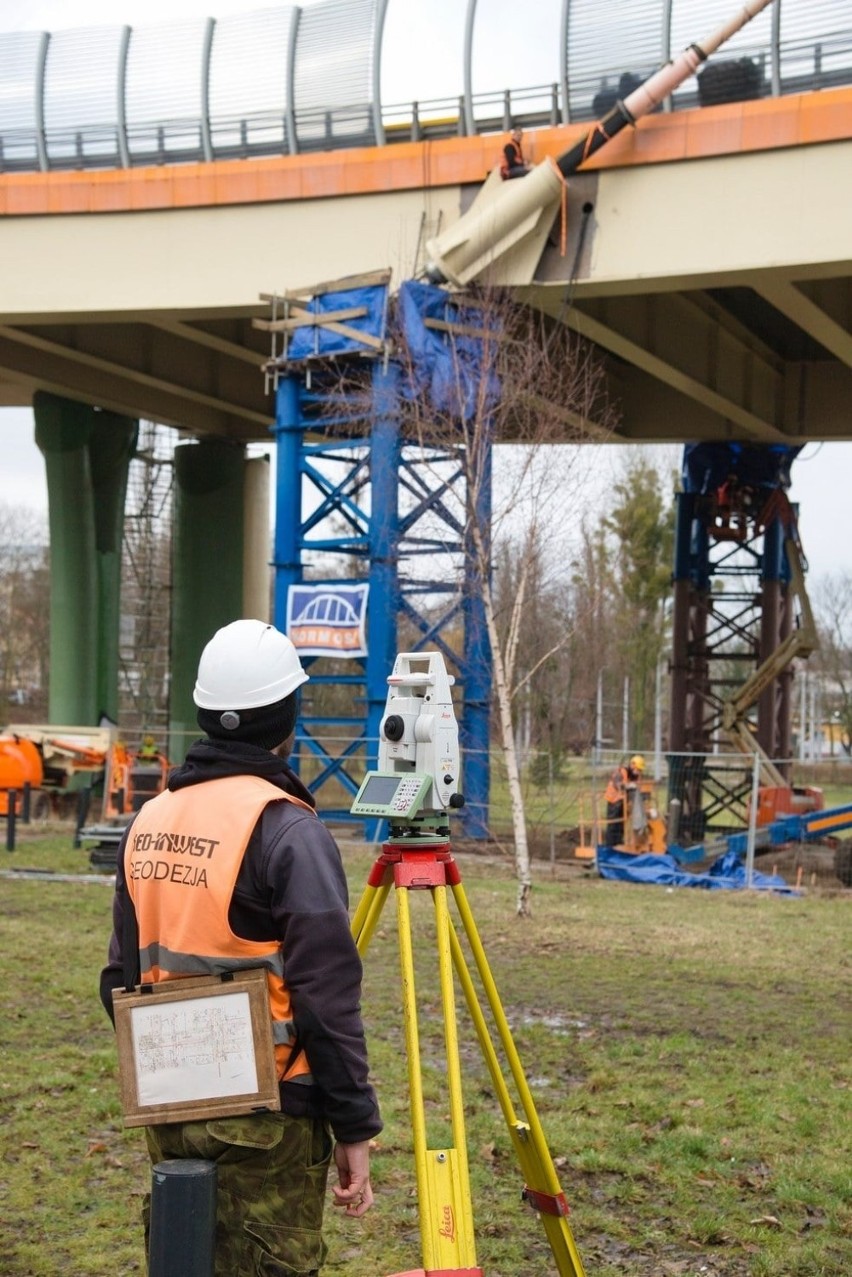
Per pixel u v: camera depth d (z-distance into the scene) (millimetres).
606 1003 9688
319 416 24719
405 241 23438
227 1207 2812
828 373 30094
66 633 34125
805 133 20125
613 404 29688
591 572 36406
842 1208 5461
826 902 16672
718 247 20859
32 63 26516
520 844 14141
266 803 2922
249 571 38719
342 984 2805
